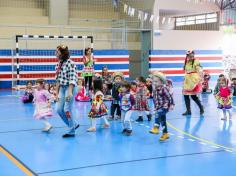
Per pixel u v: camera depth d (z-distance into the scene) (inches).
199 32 793.6
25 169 192.5
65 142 253.6
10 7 767.7
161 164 203.6
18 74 604.7
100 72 692.1
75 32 762.2
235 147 243.4
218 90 348.8
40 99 287.3
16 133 282.2
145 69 780.6
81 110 398.3
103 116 298.0
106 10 852.6
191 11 818.8
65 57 256.7
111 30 795.4
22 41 695.7
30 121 332.2
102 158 214.7
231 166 201.0
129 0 828.0
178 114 374.6
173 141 259.0
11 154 222.1
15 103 454.6
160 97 260.1
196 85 362.3
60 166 198.5
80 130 294.5
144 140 261.3
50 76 661.9
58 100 263.7
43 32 740.7
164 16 924.0
